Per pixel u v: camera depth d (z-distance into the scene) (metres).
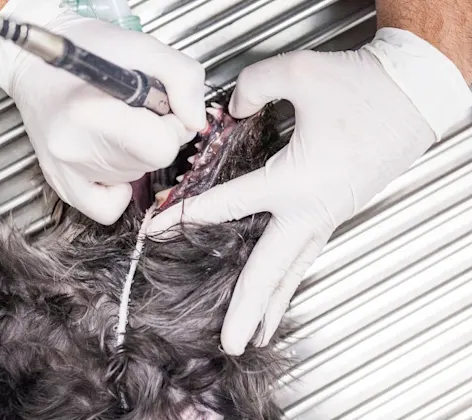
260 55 0.83
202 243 0.74
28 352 0.73
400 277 0.85
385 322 0.85
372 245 0.85
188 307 0.73
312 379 0.85
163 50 0.72
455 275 0.85
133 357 0.72
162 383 0.73
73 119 0.69
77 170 0.72
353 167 0.74
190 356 0.73
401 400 0.85
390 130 0.74
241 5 0.83
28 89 0.74
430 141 0.76
